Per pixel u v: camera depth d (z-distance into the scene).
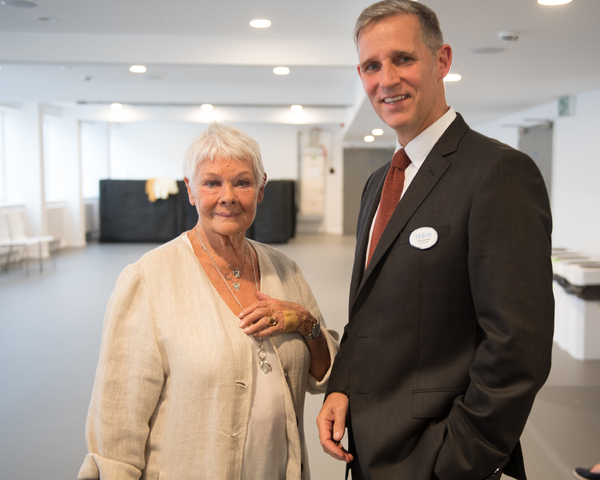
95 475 1.40
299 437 1.57
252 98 9.52
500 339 1.15
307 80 8.70
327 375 1.67
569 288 4.75
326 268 9.18
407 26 1.33
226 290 1.54
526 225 1.18
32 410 3.61
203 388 1.39
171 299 1.46
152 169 14.55
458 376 1.30
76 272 8.89
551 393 3.77
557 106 6.34
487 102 6.58
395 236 1.35
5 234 8.98
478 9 2.90
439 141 1.38
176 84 9.33
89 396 3.85
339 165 14.53
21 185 10.44
